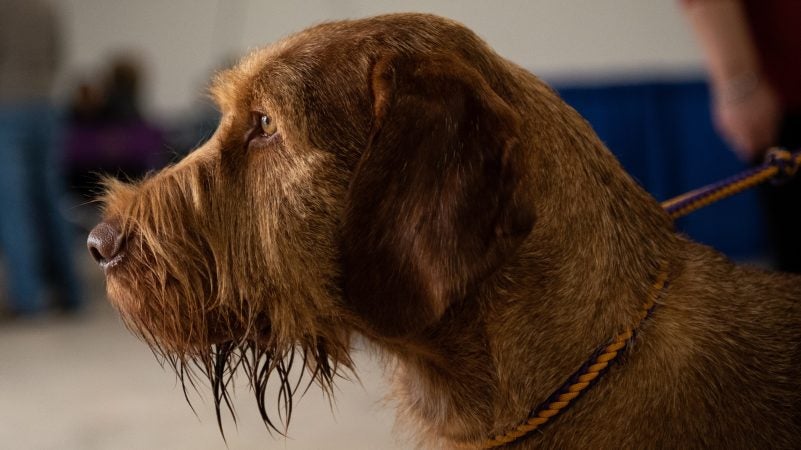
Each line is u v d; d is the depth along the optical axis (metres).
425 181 1.76
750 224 7.83
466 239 1.71
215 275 2.05
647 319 1.83
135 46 13.49
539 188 1.87
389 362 2.19
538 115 1.95
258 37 11.20
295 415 4.48
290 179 1.97
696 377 1.78
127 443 4.22
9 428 4.54
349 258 1.82
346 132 1.95
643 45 8.68
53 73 7.11
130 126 9.87
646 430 1.75
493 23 9.12
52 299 7.66
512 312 1.85
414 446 2.11
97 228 2.14
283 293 1.98
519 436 1.83
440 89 1.80
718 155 7.77
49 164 7.26
